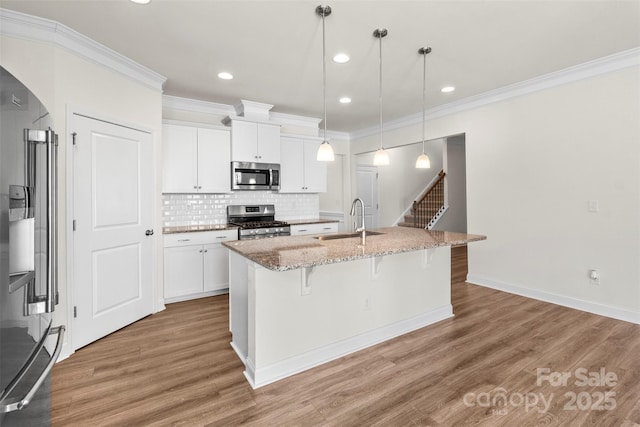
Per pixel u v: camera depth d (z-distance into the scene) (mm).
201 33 2516
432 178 8680
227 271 3963
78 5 2129
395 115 4996
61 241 2381
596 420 1690
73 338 2457
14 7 2127
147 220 3201
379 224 7605
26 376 1203
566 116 3338
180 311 3369
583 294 3273
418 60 3039
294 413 1774
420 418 1724
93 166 2631
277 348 2146
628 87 2922
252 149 4332
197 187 4008
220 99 4188
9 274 1094
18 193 1152
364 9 2219
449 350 2494
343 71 3279
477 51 2863
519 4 2162
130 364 2291
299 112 4820
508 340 2646
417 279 2959
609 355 2363
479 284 4254
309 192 5051
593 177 3162
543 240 3568
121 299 2904
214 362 2328
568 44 2740
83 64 2549
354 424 1684
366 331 2615
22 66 2229
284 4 2154
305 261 1781
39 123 1332
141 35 2527
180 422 1696
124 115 2930
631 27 2463
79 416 1734
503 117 3877
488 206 4074
